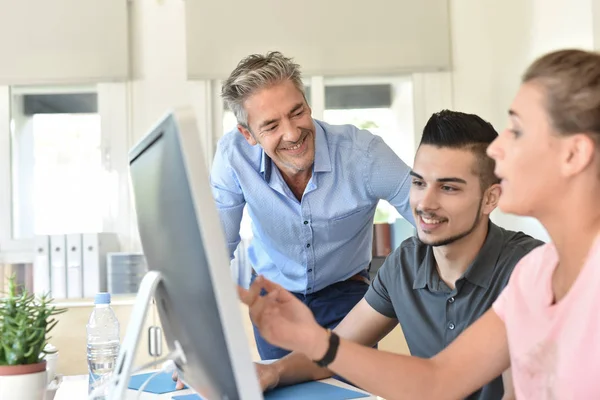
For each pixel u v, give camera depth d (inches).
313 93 156.0
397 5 154.7
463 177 60.4
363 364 46.5
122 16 152.2
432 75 156.9
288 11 153.2
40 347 53.6
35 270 140.9
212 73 151.9
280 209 89.4
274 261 95.2
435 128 61.4
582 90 37.0
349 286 95.4
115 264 139.6
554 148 38.1
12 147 155.7
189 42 151.9
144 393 61.7
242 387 30.5
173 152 32.8
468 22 155.6
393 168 87.7
